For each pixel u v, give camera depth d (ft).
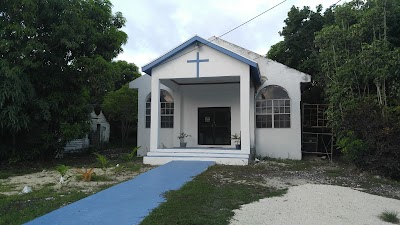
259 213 19.77
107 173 35.29
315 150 53.78
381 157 33.94
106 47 48.52
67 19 41.57
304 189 26.91
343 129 37.81
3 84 36.65
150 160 41.81
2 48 37.68
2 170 39.55
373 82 37.58
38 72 43.88
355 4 45.01
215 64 41.96
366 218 19.63
